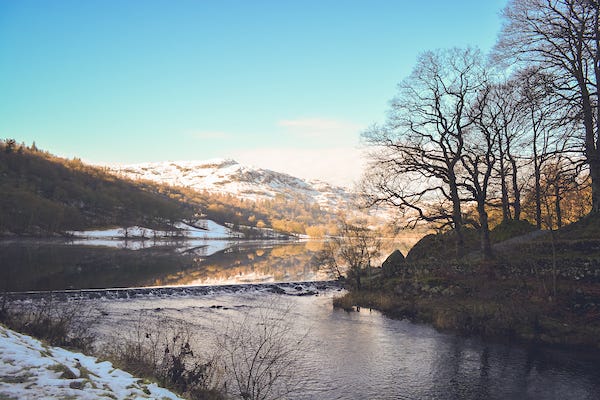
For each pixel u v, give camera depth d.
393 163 27.19
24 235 117.75
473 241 30.36
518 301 19.61
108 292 29.62
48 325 11.79
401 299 25.00
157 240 150.12
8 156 179.88
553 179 22.08
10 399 4.46
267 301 28.36
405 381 13.06
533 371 14.01
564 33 21.64
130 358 10.12
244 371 12.62
